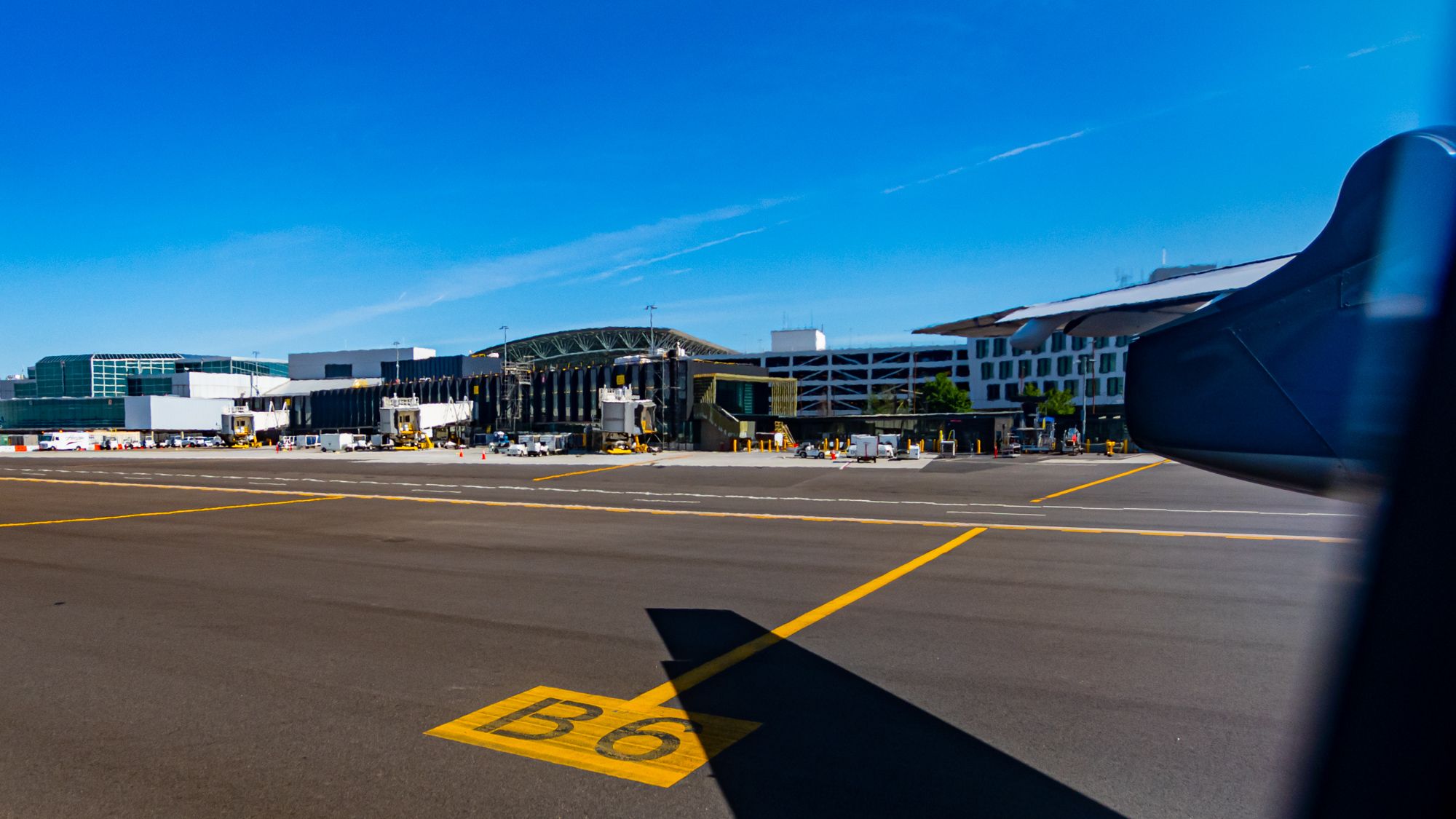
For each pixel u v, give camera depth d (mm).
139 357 170500
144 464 50531
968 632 8469
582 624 9023
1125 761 5176
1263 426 3525
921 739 5598
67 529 18094
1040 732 5691
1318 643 7906
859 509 21328
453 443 80062
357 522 19109
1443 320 2754
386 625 9031
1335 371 3234
